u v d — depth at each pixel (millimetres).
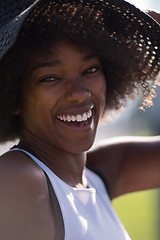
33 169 1452
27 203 1346
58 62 1590
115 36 1815
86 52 1636
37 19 1568
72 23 1618
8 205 1307
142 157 2311
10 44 1372
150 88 2018
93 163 2150
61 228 1442
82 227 1533
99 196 1961
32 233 1334
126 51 1884
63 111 1628
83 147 1688
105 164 2186
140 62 1930
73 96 1595
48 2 1527
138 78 1992
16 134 1824
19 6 1555
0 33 1482
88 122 1695
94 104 1712
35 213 1358
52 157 1716
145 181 2328
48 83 1603
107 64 1880
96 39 1700
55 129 1655
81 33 1628
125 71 1963
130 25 1794
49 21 1584
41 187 1424
